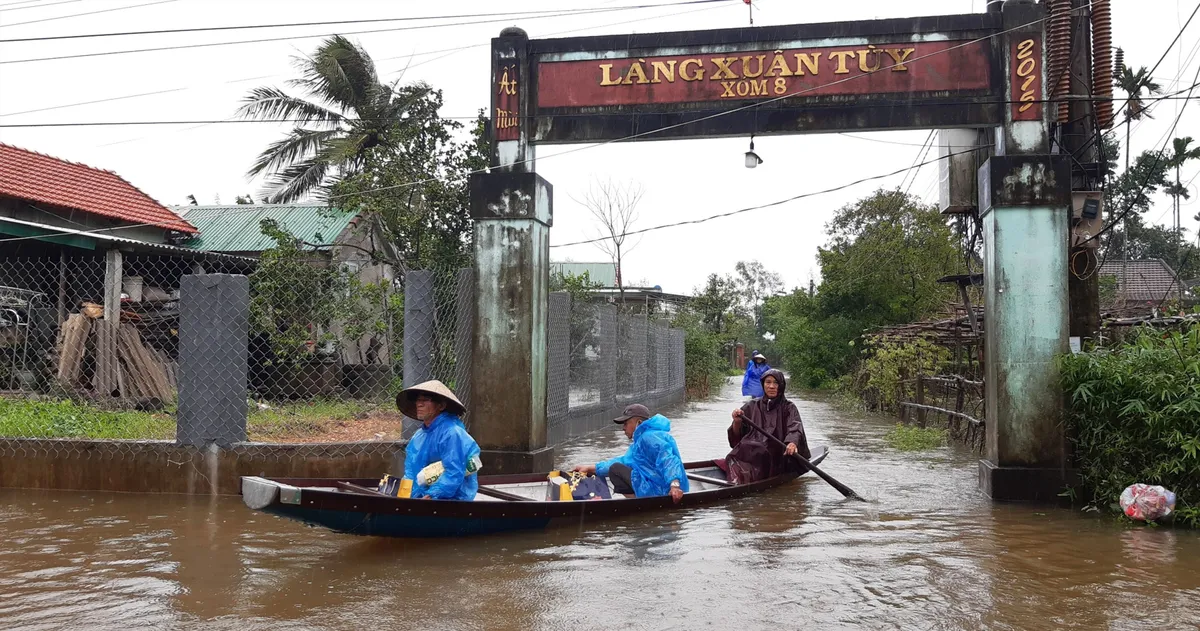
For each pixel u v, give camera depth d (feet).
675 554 19.51
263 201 72.08
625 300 93.30
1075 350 27.68
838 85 27.07
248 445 26.61
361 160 61.41
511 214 28.48
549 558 19.08
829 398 83.76
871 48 26.96
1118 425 24.36
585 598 16.10
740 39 27.55
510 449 28.35
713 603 15.84
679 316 92.68
